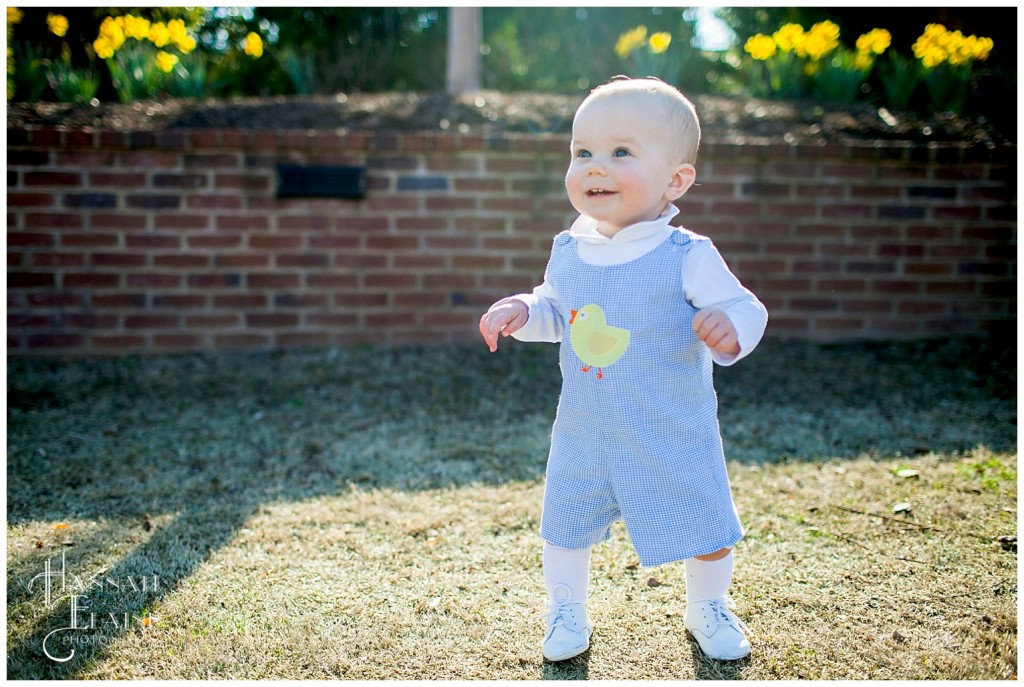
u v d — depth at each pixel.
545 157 4.71
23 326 4.66
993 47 6.13
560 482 2.00
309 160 4.67
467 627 2.18
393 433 3.69
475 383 4.33
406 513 2.86
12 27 6.61
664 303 1.85
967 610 2.22
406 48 9.86
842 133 5.04
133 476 3.20
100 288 4.68
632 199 1.86
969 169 4.74
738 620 2.12
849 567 2.46
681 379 1.88
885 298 4.87
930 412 3.85
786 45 6.14
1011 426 3.64
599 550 2.59
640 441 1.87
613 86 1.91
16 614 2.21
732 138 4.93
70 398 4.11
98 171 4.58
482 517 2.83
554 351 4.75
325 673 1.98
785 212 4.78
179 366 4.58
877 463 3.26
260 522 2.79
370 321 4.83
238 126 5.00
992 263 4.83
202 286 4.74
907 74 5.70
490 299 4.83
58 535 2.69
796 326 4.89
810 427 3.70
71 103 5.26
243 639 2.11
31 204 4.56
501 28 9.41
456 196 4.74
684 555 1.88
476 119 5.18
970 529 2.67
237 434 3.68
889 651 2.05
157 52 6.15
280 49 9.30
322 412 3.96
